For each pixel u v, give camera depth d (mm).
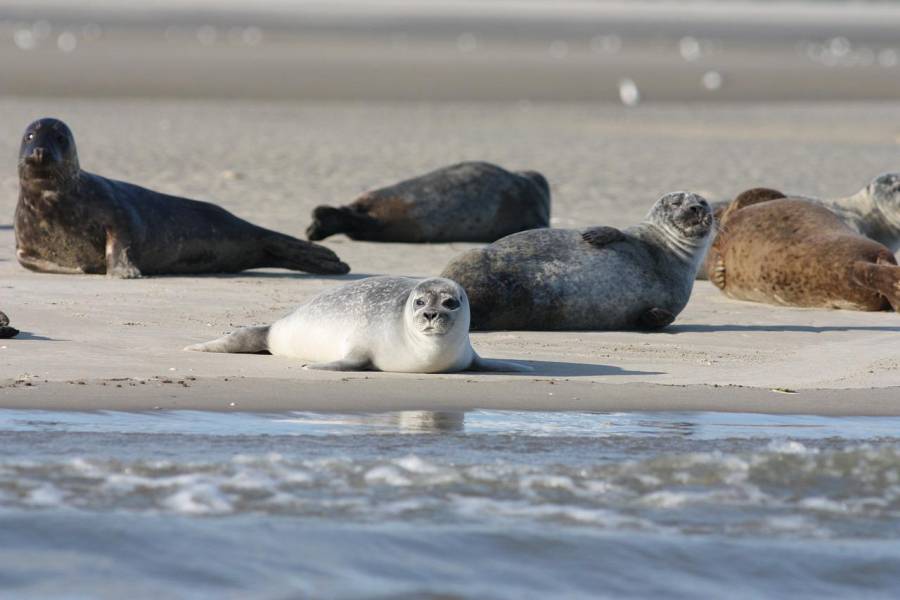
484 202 68438
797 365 38375
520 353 39906
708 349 41031
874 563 22016
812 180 92625
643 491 25047
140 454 26250
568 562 21594
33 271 54125
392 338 36125
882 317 48000
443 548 21891
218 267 55656
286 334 38156
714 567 21688
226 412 30344
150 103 152875
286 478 25016
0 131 112188
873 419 31438
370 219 66688
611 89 195625
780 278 50594
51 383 32719
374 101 167625
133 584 20125
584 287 44125
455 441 28094
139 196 54656
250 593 19922
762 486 25547
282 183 85188
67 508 23000
